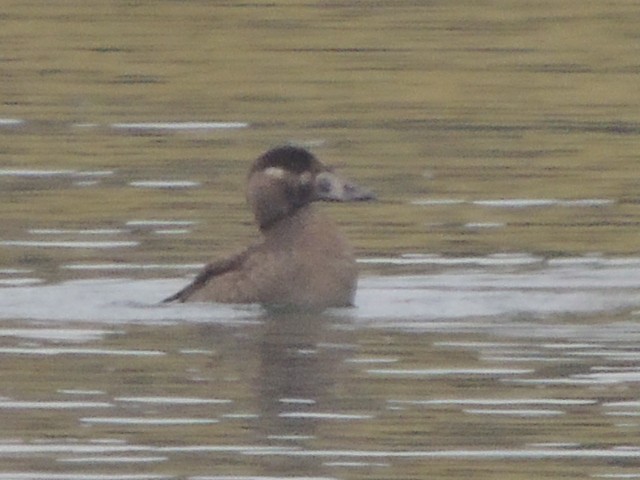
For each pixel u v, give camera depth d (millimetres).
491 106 22203
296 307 14820
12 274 15812
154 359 13398
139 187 18844
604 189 18891
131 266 16109
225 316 14578
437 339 13922
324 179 15172
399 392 12617
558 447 11602
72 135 20969
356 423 12023
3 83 23094
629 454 11523
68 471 11203
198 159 19984
